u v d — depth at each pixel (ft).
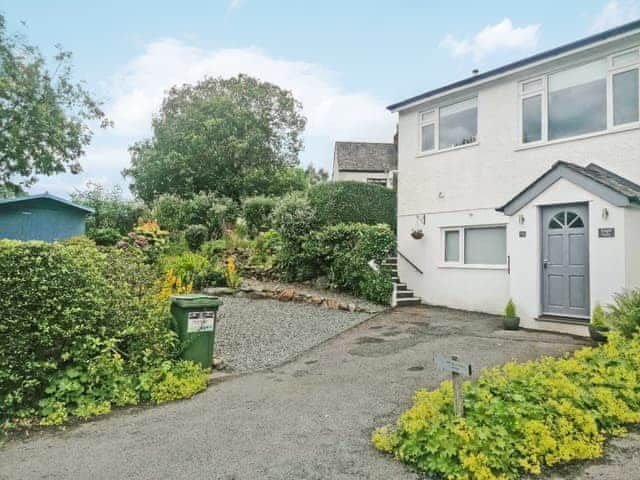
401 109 44.73
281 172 107.34
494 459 11.06
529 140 35.42
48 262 16.53
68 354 16.79
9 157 74.84
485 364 21.48
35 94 77.10
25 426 15.15
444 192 40.91
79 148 82.89
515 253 31.40
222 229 63.10
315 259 43.65
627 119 30.04
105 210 68.69
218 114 104.32
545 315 29.96
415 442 12.03
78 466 12.23
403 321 33.01
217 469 11.86
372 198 51.93
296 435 13.93
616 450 12.52
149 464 12.24
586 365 16.65
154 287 21.39
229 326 30.09
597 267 27.04
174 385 18.04
